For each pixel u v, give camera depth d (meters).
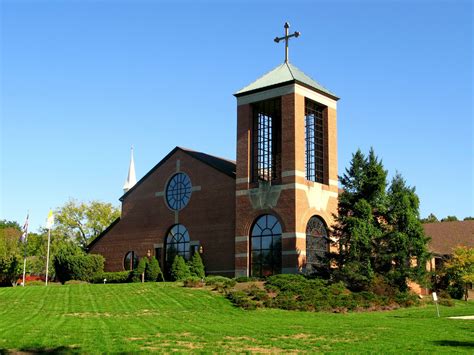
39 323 24.38
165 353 17.02
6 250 66.69
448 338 20.97
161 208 52.25
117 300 34.41
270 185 43.75
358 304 33.53
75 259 54.56
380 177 40.97
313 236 43.88
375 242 39.50
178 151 51.88
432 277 49.78
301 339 20.41
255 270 43.78
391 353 17.42
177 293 36.53
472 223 66.38
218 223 47.62
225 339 20.08
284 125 43.88
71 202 79.19
